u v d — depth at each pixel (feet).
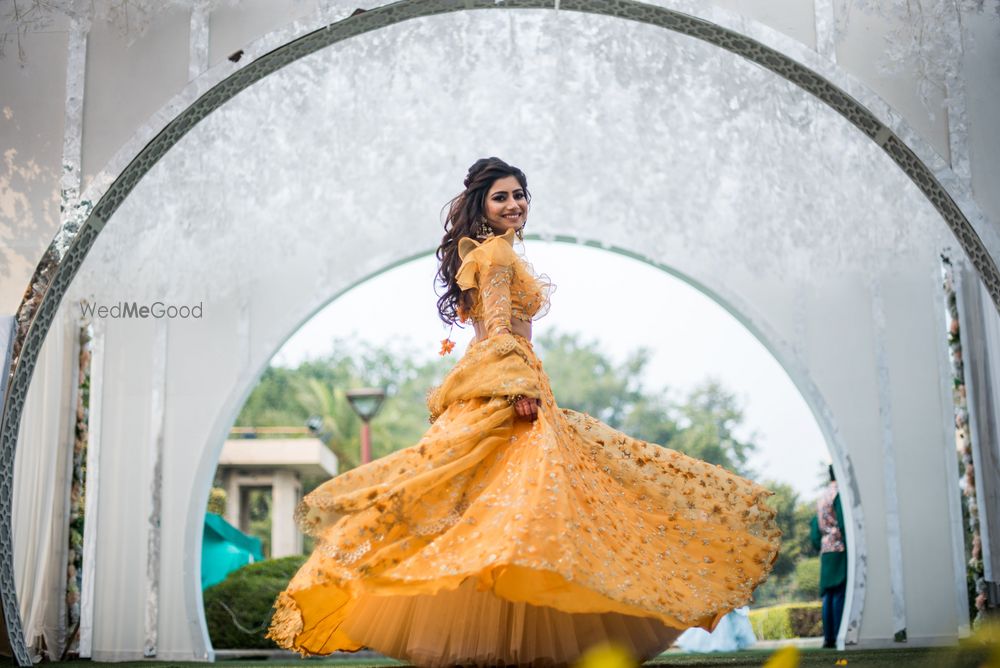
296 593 11.56
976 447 23.90
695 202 25.76
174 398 25.84
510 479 11.83
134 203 23.90
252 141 24.18
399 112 24.79
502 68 23.35
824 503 26.43
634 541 12.27
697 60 21.98
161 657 24.82
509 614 11.97
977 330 23.71
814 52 17.13
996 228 16.93
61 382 24.40
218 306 26.13
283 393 92.32
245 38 17.25
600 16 21.89
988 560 23.47
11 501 16.66
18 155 17.34
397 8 17.33
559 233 26.07
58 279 17.10
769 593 66.23
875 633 25.00
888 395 25.89
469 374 12.70
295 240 25.98
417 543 11.57
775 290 26.27
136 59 17.39
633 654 12.39
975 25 17.40
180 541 25.29
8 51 17.56
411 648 12.01
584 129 25.46
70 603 24.57
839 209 24.71
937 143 17.20
